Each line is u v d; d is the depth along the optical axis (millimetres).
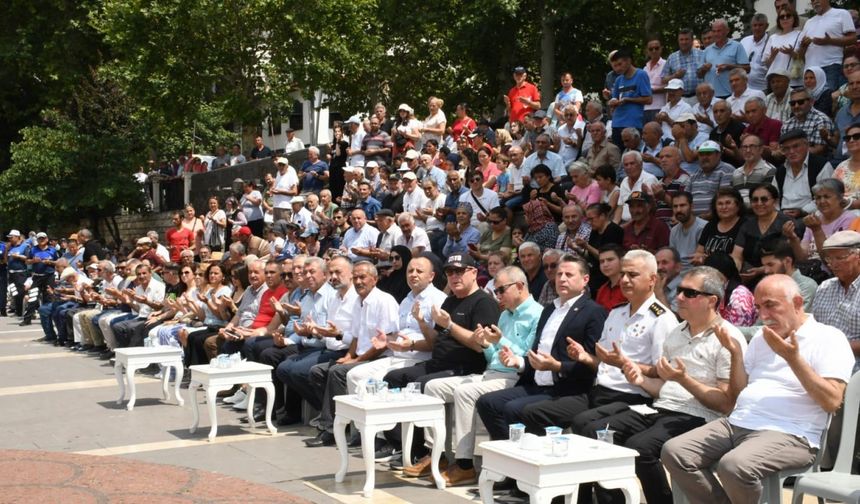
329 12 26562
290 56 26766
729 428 5477
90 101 28969
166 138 31969
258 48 27266
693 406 5883
